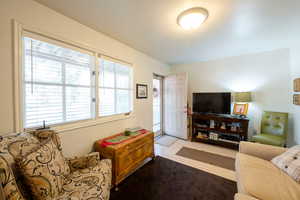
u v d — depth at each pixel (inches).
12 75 49.4
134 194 63.9
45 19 57.6
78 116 73.3
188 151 113.0
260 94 119.5
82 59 74.7
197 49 111.8
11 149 35.7
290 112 107.3
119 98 99.4
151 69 134.7
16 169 34.3
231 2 54.8
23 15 51.5
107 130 87.9
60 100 65.6
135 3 56.1
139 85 117.1
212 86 144.3
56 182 38.8
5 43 47.8
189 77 158.7
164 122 167.3
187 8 59.4
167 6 57.9
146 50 114.8
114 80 95.0
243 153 68.6
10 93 49.1
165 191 65.6
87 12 62.4
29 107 55.4
